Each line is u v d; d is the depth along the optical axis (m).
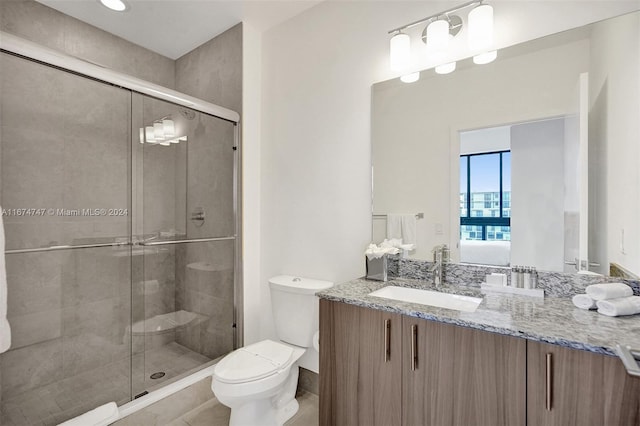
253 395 1.54
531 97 1.46
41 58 1.55
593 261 1.34
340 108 2.03
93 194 1.94
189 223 2.28
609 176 1.30
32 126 1.67
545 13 1.42
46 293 1.81
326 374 1.53
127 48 2.53
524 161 1.49
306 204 2.20
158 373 2.12
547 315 1.18
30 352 1.77
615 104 1.29
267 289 2.43
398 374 1.31
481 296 1.46
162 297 2.21
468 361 1.15
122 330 2.08
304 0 2.09
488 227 1.59
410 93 1.78
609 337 0.97
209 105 2.19
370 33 1.91
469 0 1.60
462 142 1.64
